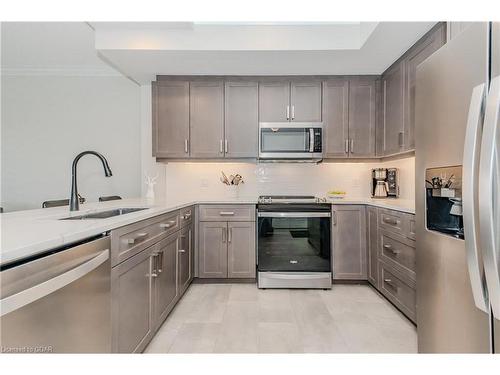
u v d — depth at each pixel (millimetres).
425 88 1417
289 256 3062
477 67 1078
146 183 3652
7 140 4004
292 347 1932
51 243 989
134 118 4023
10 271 838
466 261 1165
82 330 1165
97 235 1323
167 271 2230
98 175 4027
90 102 4016
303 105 3342
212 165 3734
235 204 3166
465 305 1172
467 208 1059
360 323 2264
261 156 3295
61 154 4012
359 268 3121
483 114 1041
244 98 3350
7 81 3992
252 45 2666
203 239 3170
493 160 965
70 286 1090
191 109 3346
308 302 2674
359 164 3689
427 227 1422
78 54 3504
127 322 1555
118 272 1453
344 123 3340
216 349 1908
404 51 2711
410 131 2650
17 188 4012
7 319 830
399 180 3426
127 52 2717
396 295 2451
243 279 3203
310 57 2838
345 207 3127
